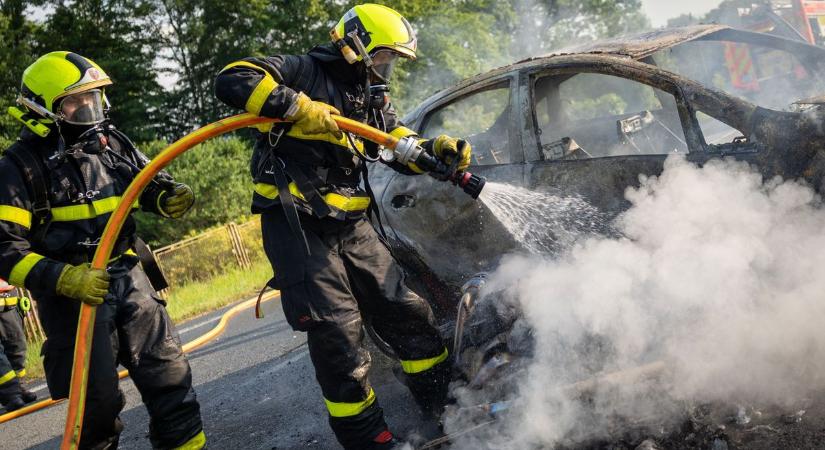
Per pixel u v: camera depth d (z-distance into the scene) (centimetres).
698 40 385
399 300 301
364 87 285
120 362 301
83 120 282
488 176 367
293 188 276
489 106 412
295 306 277
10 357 609
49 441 458
